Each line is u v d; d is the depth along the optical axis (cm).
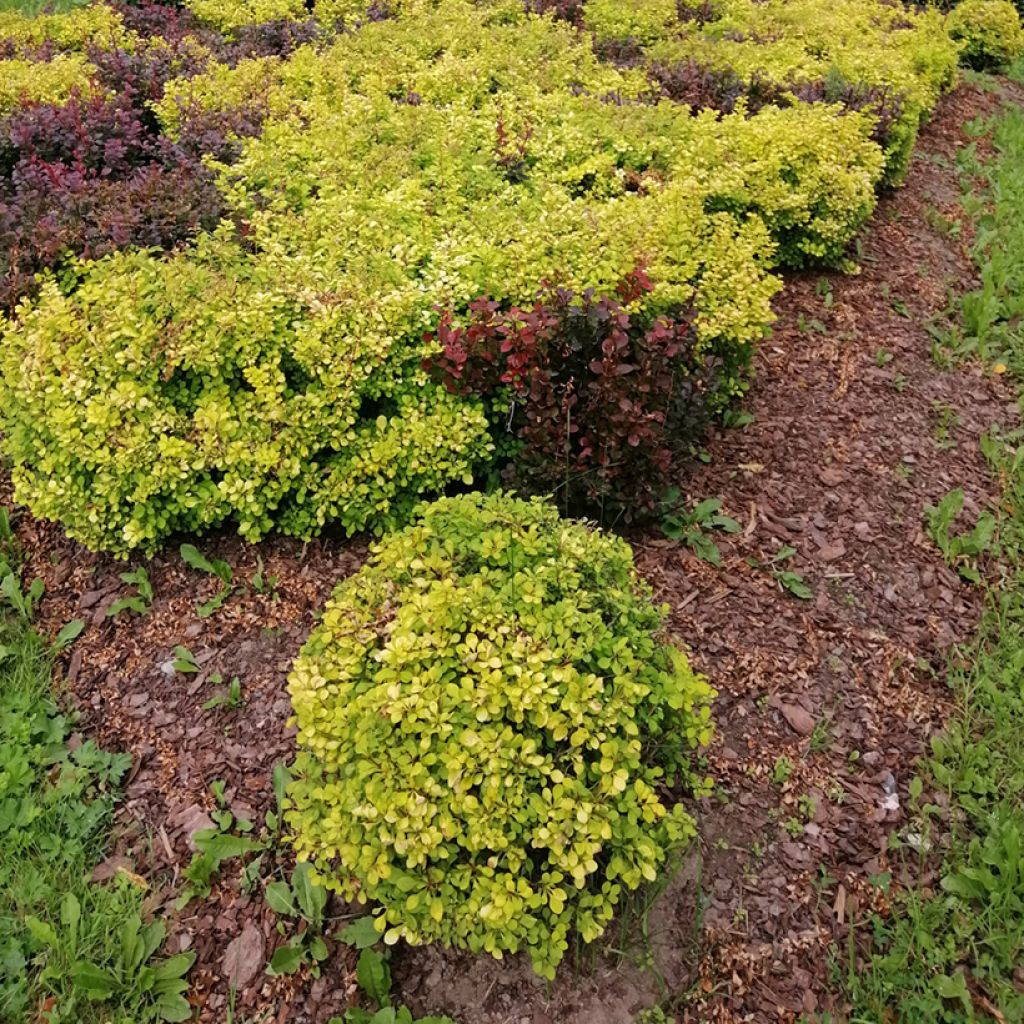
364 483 397
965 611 411
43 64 724
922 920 292
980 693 372
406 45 774
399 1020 258
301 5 917
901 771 342
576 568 292
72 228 482
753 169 586
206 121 621
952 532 452
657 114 646
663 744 289
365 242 459
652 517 434
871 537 444
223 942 287
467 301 423
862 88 772
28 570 423
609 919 276
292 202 530
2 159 603
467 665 259
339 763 254
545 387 383
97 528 389
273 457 376
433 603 265
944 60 935
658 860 265
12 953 279
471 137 593
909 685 375
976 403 550
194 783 332
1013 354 590
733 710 358
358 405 393
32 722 347
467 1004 269
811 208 620
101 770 336
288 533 410
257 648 379
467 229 479
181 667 368
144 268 411
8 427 407
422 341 410
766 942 287
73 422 374
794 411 522
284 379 386
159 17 902
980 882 299
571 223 476
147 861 310
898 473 486
